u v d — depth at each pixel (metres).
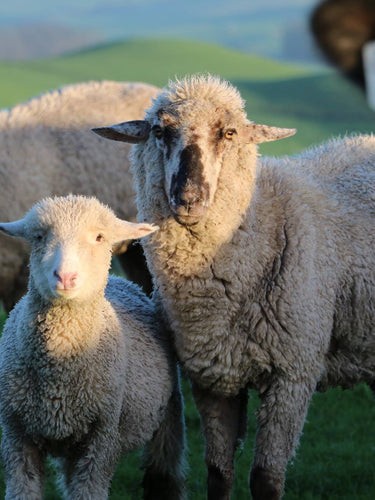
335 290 9.27
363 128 44.00
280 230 9.01
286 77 69.62
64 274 7.44
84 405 8.12
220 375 8.89
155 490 10.04
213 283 8.69
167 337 9.50
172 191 8.23
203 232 8.58
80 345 7.96
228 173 8.66
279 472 8.81
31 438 8.30
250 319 8.75
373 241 9.48
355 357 9.59
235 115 8.87
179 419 9.95
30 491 8.15
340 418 13.43
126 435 8.84
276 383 8.84
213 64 79.06
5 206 12.82
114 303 9.34
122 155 13.36
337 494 10.66
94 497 8.24
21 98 51.25
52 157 13.16
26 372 8.05
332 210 9.45
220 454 9.30
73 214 7.98
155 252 8.85
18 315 8.41
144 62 78.19
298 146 39.25
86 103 13.77
